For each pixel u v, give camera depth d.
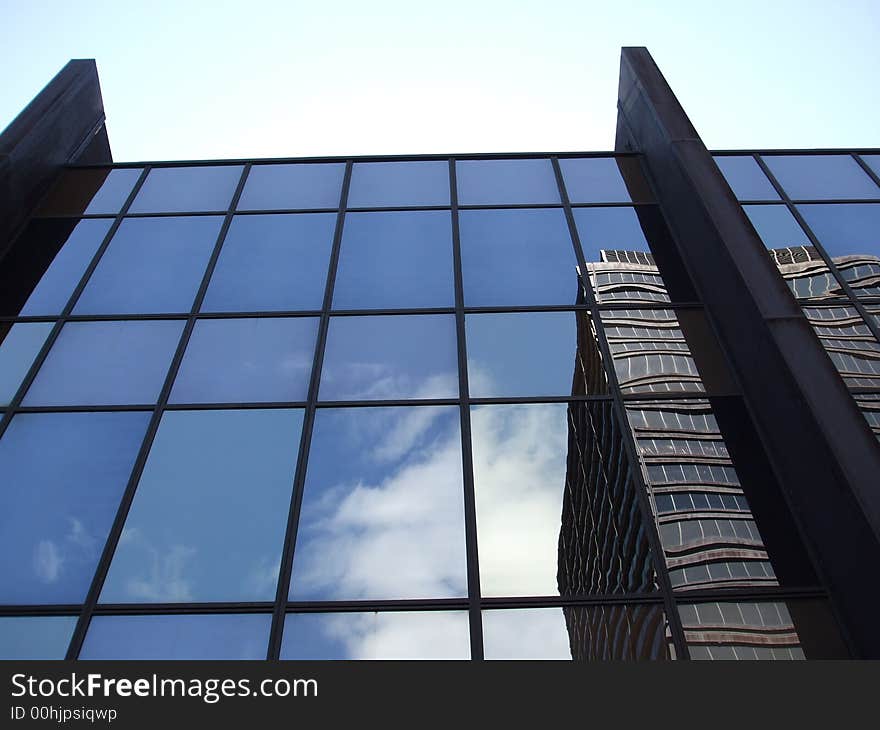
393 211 13.96
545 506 8.95
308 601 7.97
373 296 12.05
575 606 7.96
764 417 9.80
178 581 8.15
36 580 8.18
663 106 14.57
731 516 8.81
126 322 11.66
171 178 15.09
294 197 14.45
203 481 9.17
